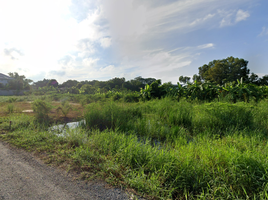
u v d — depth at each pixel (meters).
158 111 6.98
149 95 13.90
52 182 2.29
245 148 3.08
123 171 2.55
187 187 2.16
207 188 2.02
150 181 2.21
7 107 8.66
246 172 2.19
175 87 13.47
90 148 3.45
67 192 2.07
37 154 3.28
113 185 2.22
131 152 3.01
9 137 4.32
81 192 2.07
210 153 2.76
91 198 1.95
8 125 5.41
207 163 2.47
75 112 8.59
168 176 2.37
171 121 5.66
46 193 2.04
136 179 2.25
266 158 2.39
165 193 2.05
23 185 2.21
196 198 1.98
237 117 4.81
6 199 1.92
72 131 4.40
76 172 2.57
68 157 3.09
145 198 1.96
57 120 6.63
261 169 2.17
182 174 2.31
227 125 4.68
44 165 2.81
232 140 3.53
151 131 4.73
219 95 9.78
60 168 2.71
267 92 10.20
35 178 2.39
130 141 3.65
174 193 2.09
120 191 2.10
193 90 11.52
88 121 5.70
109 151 3.27
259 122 4.78
